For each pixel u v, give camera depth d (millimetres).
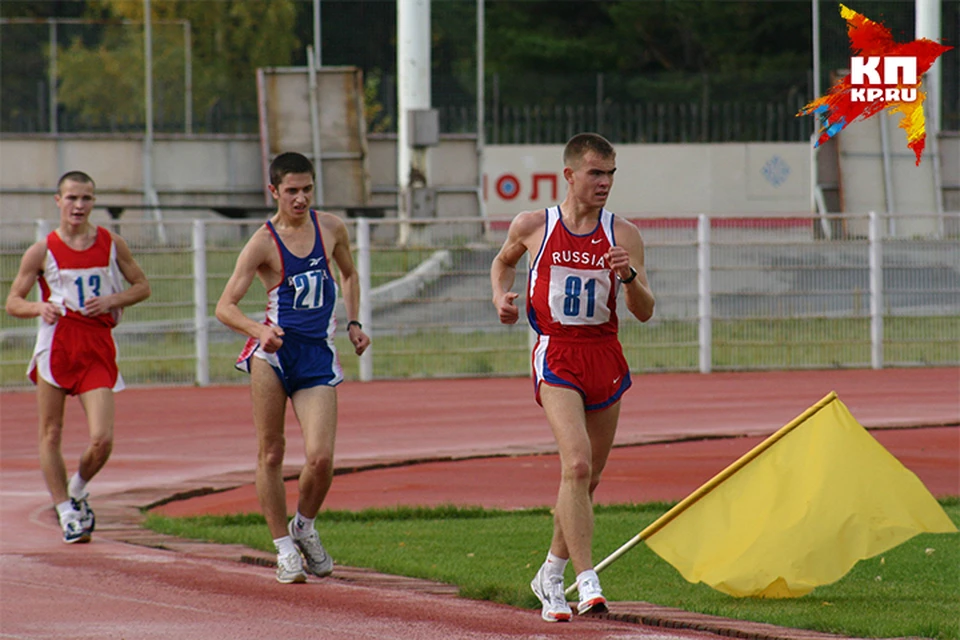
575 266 23703
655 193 160625
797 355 80562
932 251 81625
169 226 83188
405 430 54906
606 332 24062
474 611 23703
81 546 30703
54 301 32344
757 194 160750
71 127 163250
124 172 133000
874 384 72375
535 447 48625
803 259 80562
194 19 195875
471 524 33375
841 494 24469
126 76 166250
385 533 32094
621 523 32844
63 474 32219
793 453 24781
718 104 196625
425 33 103875
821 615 22672
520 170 155625
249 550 29859
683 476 41438
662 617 22703
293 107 128500
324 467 26344
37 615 23406
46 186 131125
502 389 71938
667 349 79438
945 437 49875
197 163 134625
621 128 178750
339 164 127438
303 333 26969
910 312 81562
